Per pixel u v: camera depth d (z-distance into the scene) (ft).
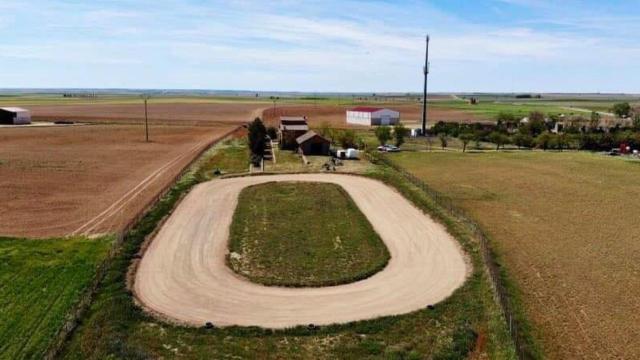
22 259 107.55
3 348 75.46
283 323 84.53
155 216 139.44
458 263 111.04
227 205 154.51
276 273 104.12
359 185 185.16
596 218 148.05
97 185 182.19
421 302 92.32
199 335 80.48
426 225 138.00
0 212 144.56
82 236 124.06
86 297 90.99
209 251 115.75
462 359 74.69
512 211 155.33
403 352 75.92
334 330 82.17
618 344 78.69
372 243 122.11
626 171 224.94
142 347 76.33
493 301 92.17
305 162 234.58
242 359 74.23
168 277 101.55
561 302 92.99
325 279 101.30
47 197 162.81
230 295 94.38
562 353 76.28
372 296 94.73
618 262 112.88
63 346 76.18
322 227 134.00
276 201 159.74
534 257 115.65
